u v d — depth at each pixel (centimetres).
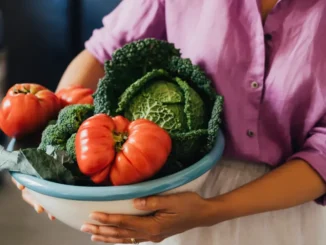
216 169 74
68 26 142
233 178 73
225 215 62
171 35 73
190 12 70
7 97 66
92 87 83
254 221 75
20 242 135
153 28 76
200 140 60
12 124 64
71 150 56
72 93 70
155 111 61
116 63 65
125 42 78
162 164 54
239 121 67
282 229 77
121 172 52
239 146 68
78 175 56
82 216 56
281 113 66
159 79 65
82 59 84
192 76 65
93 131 53
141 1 76
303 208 77
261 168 73
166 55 67
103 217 54
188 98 61
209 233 76
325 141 65
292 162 67
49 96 67
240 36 66
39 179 54
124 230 57
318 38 64
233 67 66
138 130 54
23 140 67
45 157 55
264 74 66
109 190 52
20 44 146
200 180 59
